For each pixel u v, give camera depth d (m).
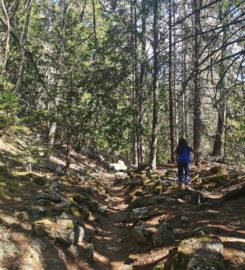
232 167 17.14
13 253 6.49
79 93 11.84
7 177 11.13
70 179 14.71
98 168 26.89
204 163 19.62
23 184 10.75
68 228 7.72
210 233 7.53
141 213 10.56
